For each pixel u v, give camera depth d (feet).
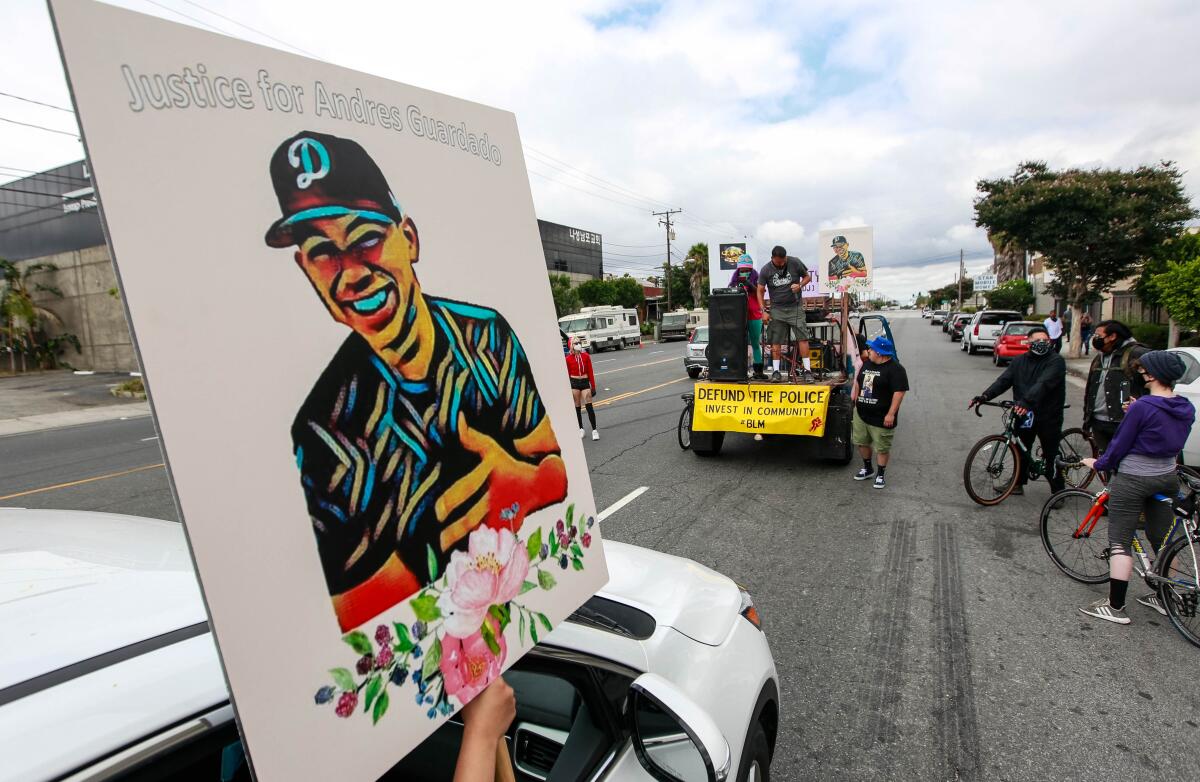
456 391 3.82
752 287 27.66
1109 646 11.87
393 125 3.68
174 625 4.17
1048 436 19.86
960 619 13.03
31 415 54.44
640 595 7.48
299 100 3.16
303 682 2.78
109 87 2.45
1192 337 48.83
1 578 4.46
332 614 2.94
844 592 14.37
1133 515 12.63
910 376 58.03
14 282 87.86
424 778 5.31
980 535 17.67
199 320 2.60
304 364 2.99
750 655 7.41
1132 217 61.77
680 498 21.66
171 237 2.56
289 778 2.66
